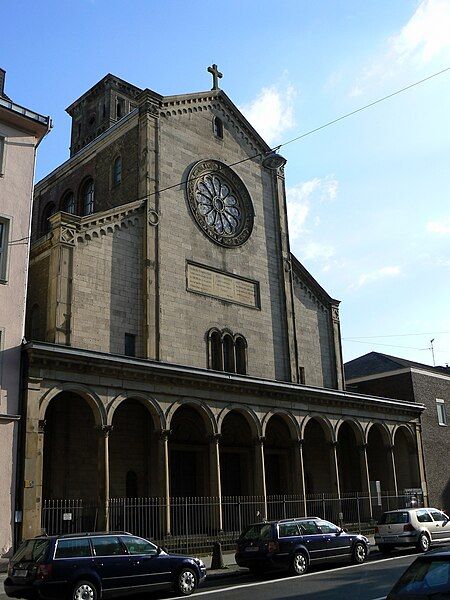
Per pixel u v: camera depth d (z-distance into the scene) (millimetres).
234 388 31453
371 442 44938
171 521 29797
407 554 27156
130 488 29984
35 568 15805
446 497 44688
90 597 16094
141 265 32438
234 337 35844
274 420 38094
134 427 30875
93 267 30156
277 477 37844
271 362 37750
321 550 22984
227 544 28547
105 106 50344
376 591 17078
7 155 25672
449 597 8703
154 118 35688
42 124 26688
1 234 24891
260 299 38344
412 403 43375
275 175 42438
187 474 32938
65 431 28328
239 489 35562
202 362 33469
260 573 22812
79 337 28750
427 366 52219
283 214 41938
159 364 27891
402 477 43719
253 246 39156
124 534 17734
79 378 25312
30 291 30172
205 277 35344
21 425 23141
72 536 16703
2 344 23469
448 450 46531
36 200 45531
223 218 37938
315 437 40969
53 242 29250
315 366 41000
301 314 41250
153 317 31625
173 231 34312
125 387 26859
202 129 38469
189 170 36594
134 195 34688
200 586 20562
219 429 30234
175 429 32562
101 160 38781
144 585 17297
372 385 47938
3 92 29234
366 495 37906
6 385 23156
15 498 22250
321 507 37562
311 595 16828
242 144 41000
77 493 28031
